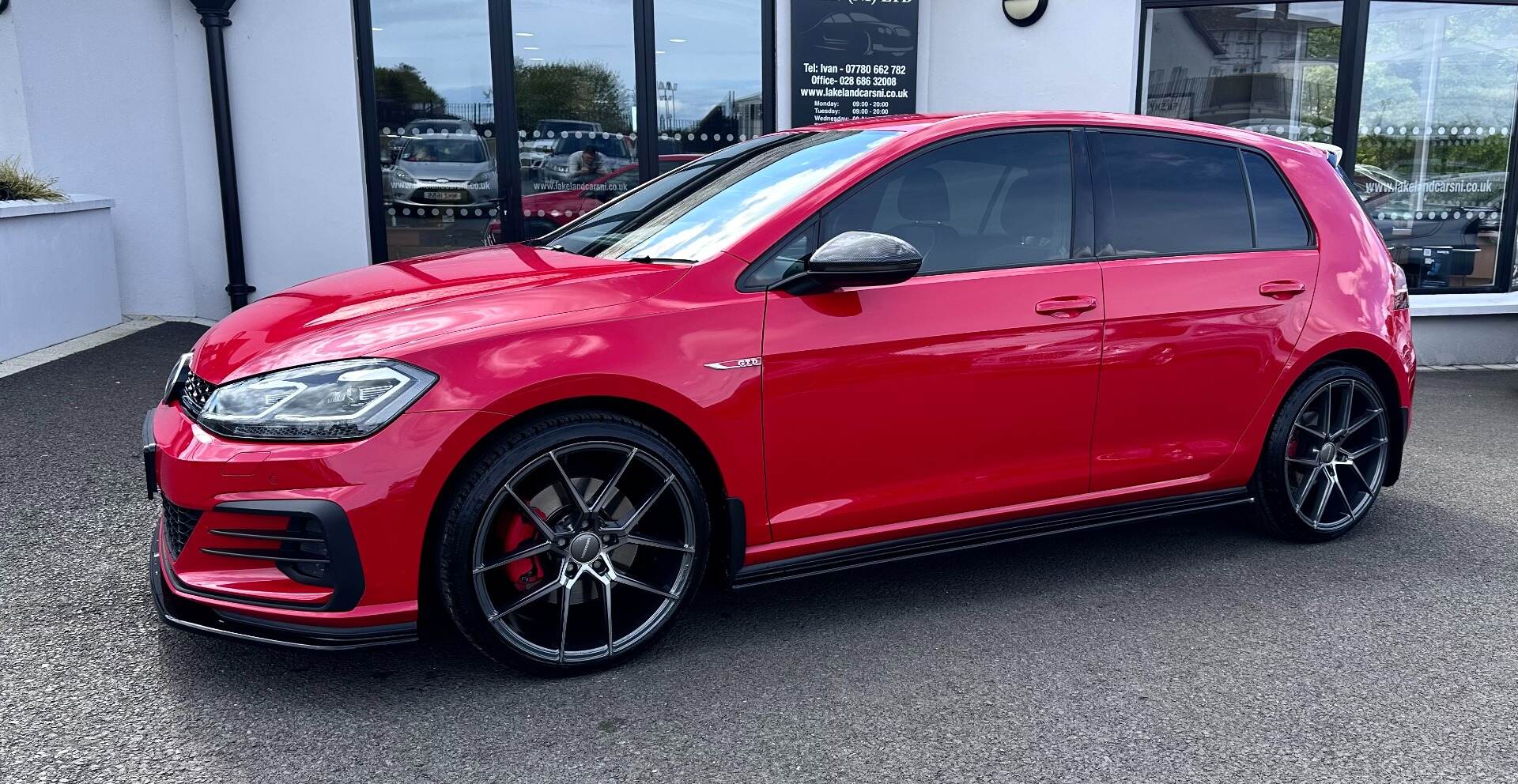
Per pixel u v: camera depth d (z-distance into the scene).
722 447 3.02
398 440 2.65
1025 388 3.44
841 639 3.26
